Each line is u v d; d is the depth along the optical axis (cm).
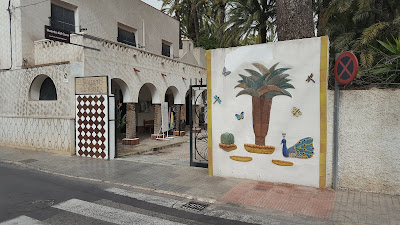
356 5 1091
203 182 691
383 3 1099
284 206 534
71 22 1312
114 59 1178
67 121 1039
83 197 607
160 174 776
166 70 1545
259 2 1636
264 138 675
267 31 1802
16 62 1155
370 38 896
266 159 677
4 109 1230
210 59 729
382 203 533
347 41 1042
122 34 1644
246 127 696
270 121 665
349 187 605
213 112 735
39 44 1148
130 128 1310
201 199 583
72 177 772
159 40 1964
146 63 1382
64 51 1085
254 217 495
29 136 1149
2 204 563
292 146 644
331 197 569
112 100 979
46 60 1138
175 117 1720
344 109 601
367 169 588
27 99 1145
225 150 726
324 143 611
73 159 978
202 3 2739
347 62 571
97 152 992
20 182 722
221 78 718
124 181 719
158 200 587
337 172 611
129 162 935
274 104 659
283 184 655
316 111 614
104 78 962
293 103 637
